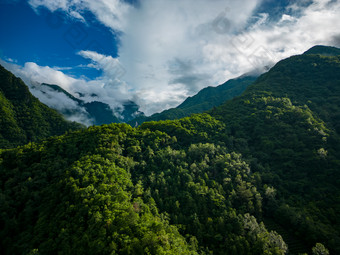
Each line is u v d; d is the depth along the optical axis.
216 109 166.12
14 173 83.94
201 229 64.88
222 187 81.56
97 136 104.44
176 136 122.75
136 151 100.31
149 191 75.44
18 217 67.62
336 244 61.09
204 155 100.88
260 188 86.06
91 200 60.03
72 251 47.75
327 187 81.62
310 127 107.19
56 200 68.81
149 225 53.53
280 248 59.50
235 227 65.56
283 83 170.12
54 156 93.56
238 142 116.00
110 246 44.28
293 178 91.06
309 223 68.19
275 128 115.94
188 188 78.56
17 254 55.84
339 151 94.31
